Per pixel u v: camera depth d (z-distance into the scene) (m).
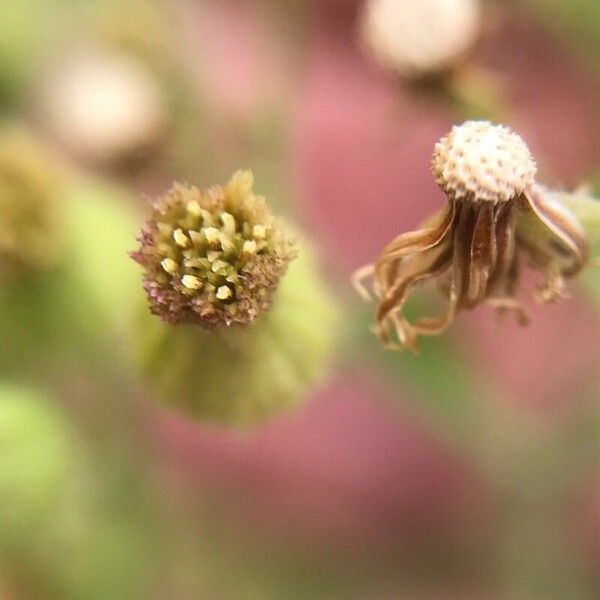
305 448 0.08
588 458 0.06
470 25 0.05
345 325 0.05
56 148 0.06
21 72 0.06
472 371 0.05
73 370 0.05
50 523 0.05
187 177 0.05
